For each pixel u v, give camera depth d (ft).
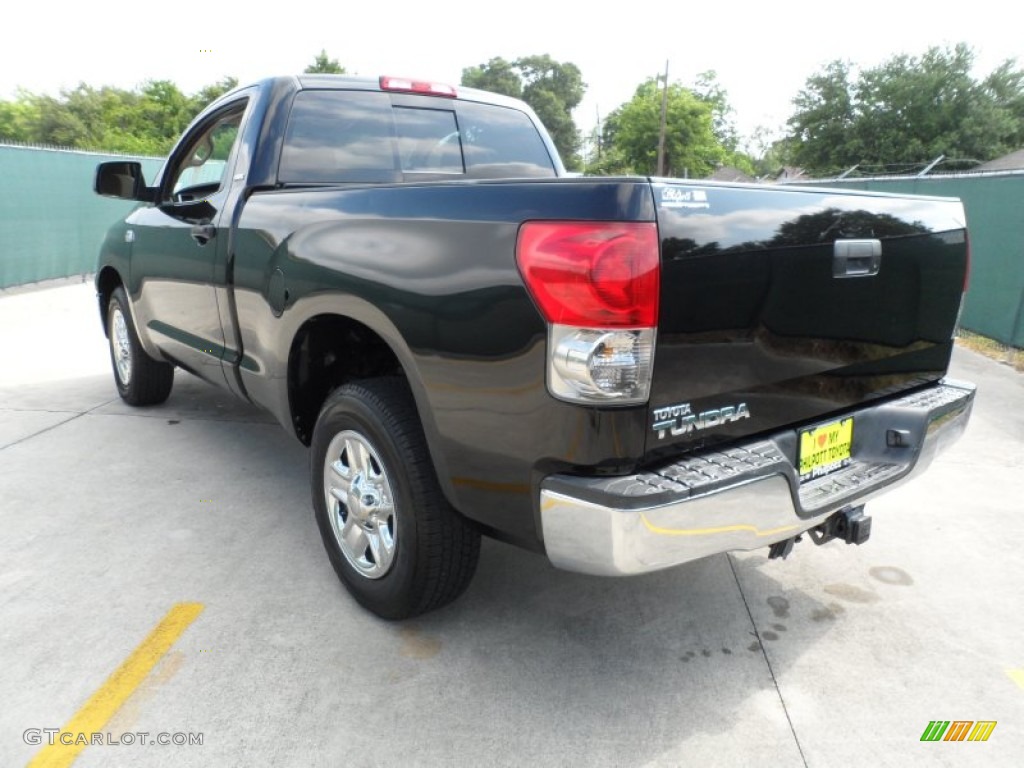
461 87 12.28
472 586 9.37
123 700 7.13
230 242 10.07
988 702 7.48
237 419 15.71
